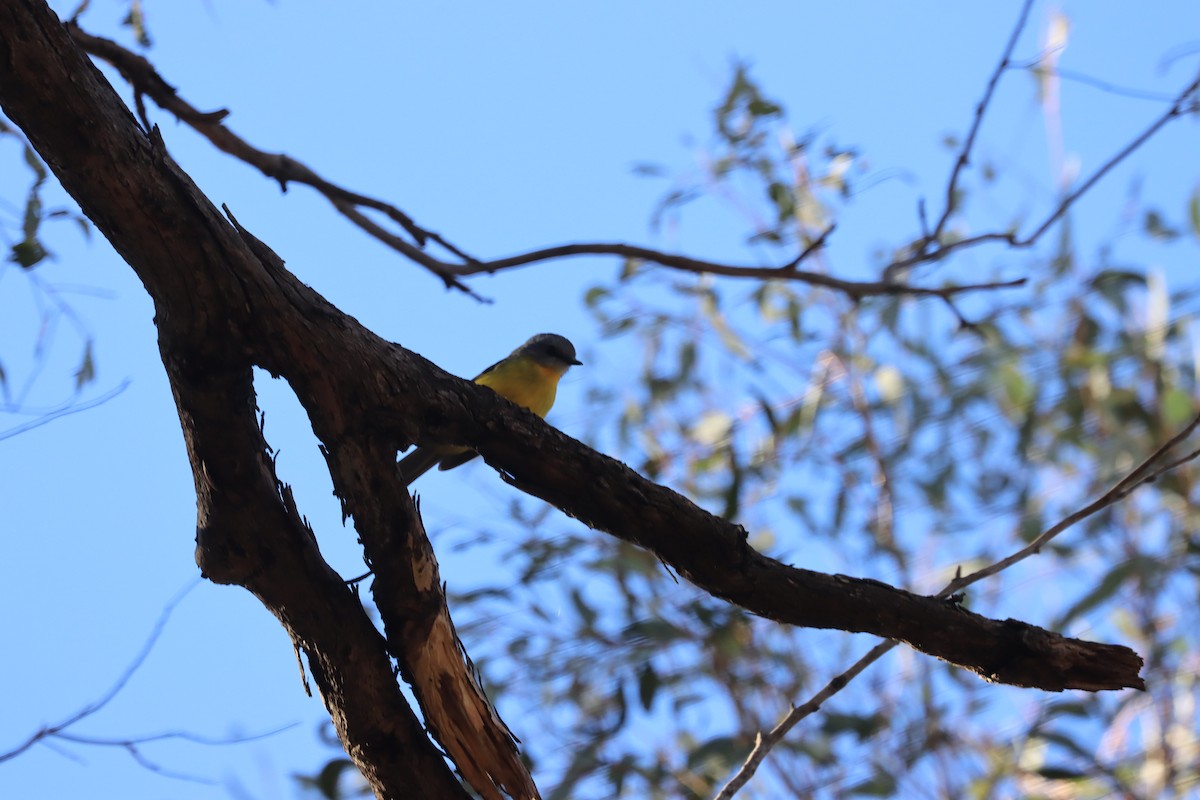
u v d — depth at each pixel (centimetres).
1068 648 690
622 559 1341
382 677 641
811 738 1375
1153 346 1462
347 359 606
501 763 642
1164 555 1429
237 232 595
